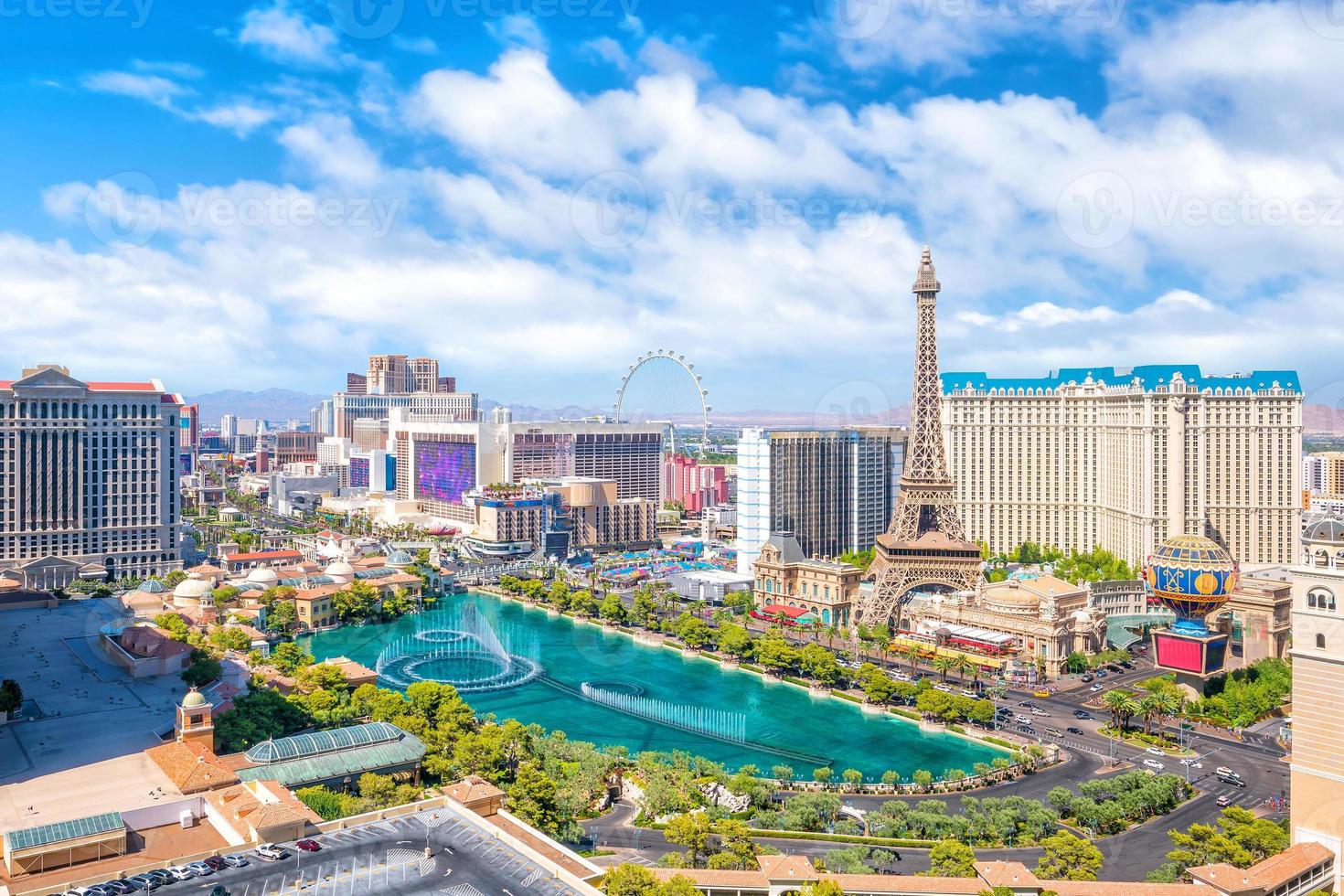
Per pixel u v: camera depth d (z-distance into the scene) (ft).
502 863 420.77
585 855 563.07
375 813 473.26
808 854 578.66
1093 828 630.33
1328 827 525.75
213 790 542.16
